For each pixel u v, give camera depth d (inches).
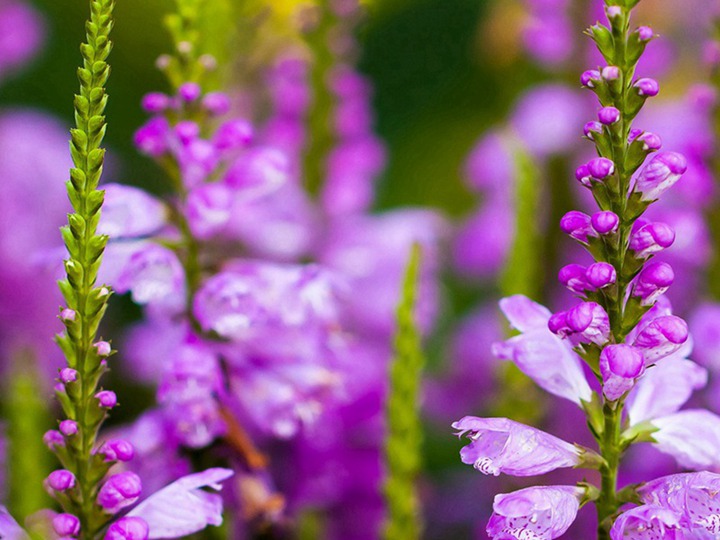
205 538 29.5
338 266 38.2
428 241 40.4
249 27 37.4
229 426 29.7
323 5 37.2
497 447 25.4
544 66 43.9
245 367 30.4
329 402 31.4
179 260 29.8
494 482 34.7
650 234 24.9
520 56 44.4
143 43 46.5
